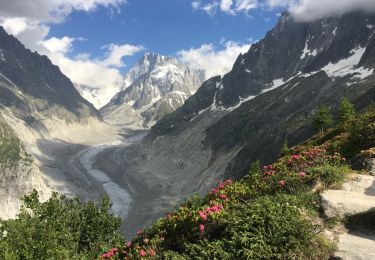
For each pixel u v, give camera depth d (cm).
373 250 992
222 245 1048
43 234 1756
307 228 1047
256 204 1146
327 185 1439
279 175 1558
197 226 1193
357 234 1113
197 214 1235
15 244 1681
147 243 1277
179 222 1294
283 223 1038
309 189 1409
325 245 1021
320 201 1288
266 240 1002
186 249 1110
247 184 1659
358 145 2220
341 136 2555
